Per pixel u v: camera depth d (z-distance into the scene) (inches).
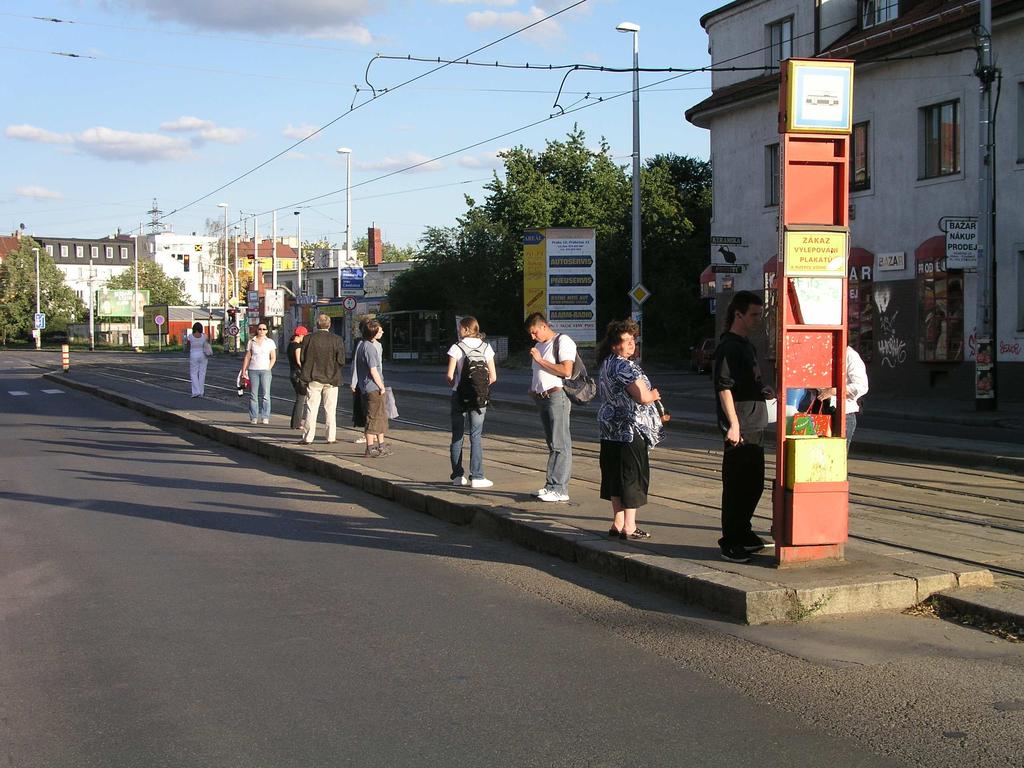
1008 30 882.1
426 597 270.7
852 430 372.5
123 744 173.0
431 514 394.0
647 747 170.7
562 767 162.9
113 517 393.1
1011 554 299.0
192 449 628.4
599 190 2292.1
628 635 234.5
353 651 223.8
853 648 223.0
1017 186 882.8
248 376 706.8
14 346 3718.0
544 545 322.0
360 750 169.9
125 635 236.4
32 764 165.2
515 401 973.8
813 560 267.7
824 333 261.3
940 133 960.9
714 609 250.4
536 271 1344.7
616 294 2265.0
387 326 2220.7
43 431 739.4
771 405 277.6
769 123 1163.3
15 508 413.1
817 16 1090.1
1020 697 193.3
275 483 482.9
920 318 973.2
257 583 286.7
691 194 2379.4
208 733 177.6
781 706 189.2
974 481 454.0
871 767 162.7
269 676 207.6
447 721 182.5
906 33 952.9
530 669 211.0
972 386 922.1
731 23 1221.7
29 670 211.8
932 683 201.0
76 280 5413.4
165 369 1715.1
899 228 1000.2
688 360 2009.1
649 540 306.5
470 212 2223.2
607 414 308.3
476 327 418.9
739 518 276.8
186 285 5452.8
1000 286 898.1
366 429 517.7
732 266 1170.6
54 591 277.6
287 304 2696.9
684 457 533.0
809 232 255.1
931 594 254.8
